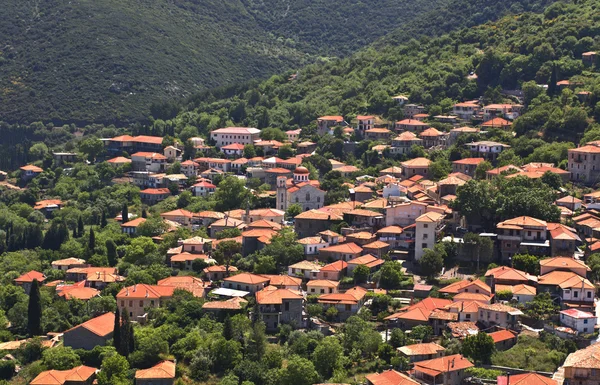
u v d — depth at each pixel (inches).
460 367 7652.6
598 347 7844.5
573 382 7455.7
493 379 7559.1
